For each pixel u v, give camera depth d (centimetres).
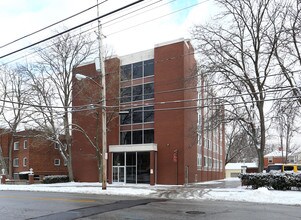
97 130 3934
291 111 2589
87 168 4256
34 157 4862
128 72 4028
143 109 3853
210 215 1194
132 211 1295
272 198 1783
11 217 1153
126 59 4069
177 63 3647
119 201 1691
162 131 3650
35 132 4469
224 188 2728
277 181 2386
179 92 3597
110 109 3909
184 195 2069
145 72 3912
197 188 2755
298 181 2295
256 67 2870
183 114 3553
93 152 4203
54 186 3212
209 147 4991
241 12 2923
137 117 3891
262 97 2883
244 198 1834
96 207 1424
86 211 1297
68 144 4216
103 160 2586
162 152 3616
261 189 1961
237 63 2905
